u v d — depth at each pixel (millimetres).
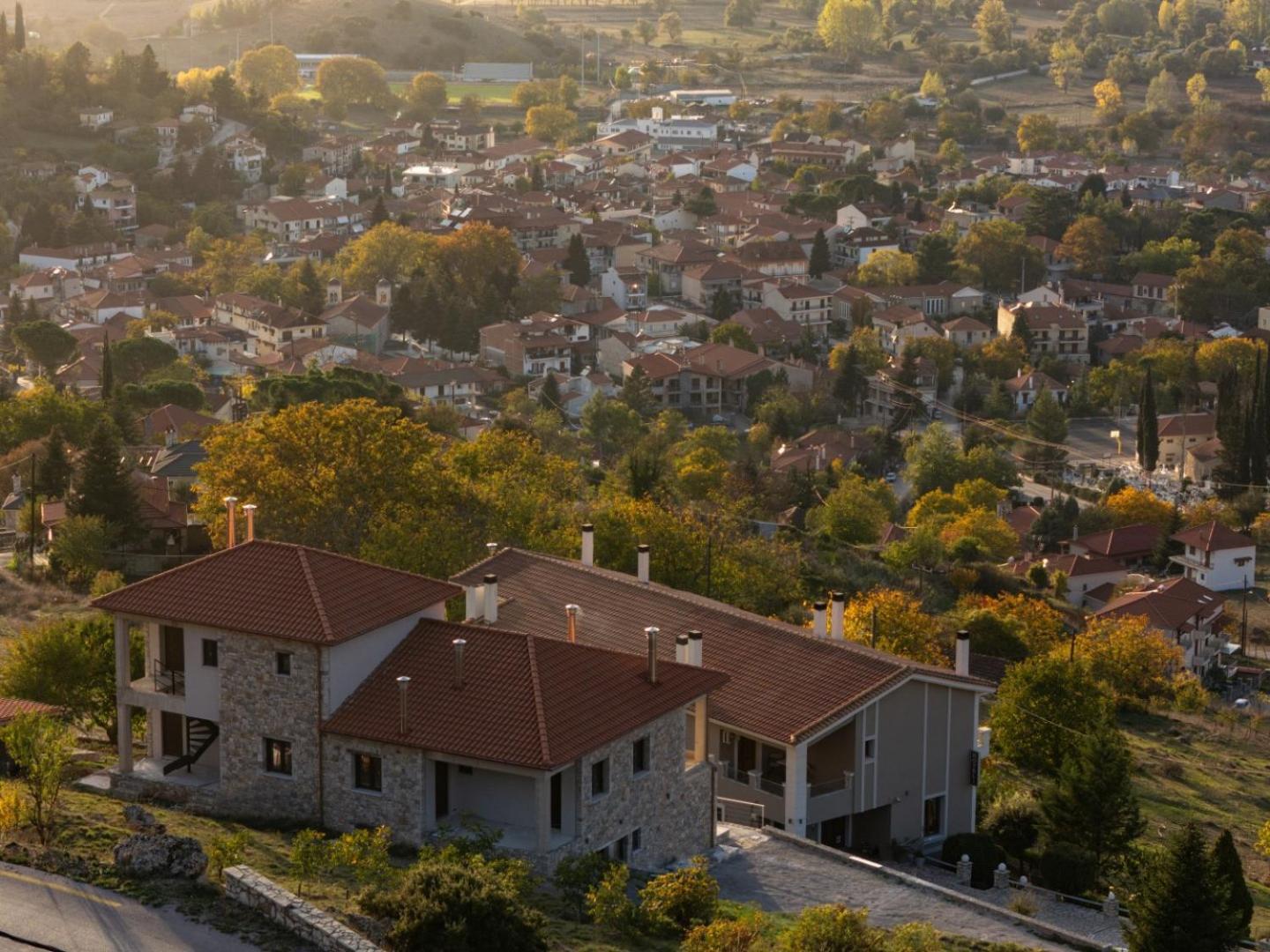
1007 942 53812
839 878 58844
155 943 42188
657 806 56688
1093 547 187375
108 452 119750
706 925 48719
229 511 64062
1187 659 146625
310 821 54812
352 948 41594
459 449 119438
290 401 163750
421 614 57250
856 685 66562
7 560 123625
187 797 56875
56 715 65188
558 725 52844
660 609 71500
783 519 180125
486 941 43281
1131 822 70188
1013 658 115562
